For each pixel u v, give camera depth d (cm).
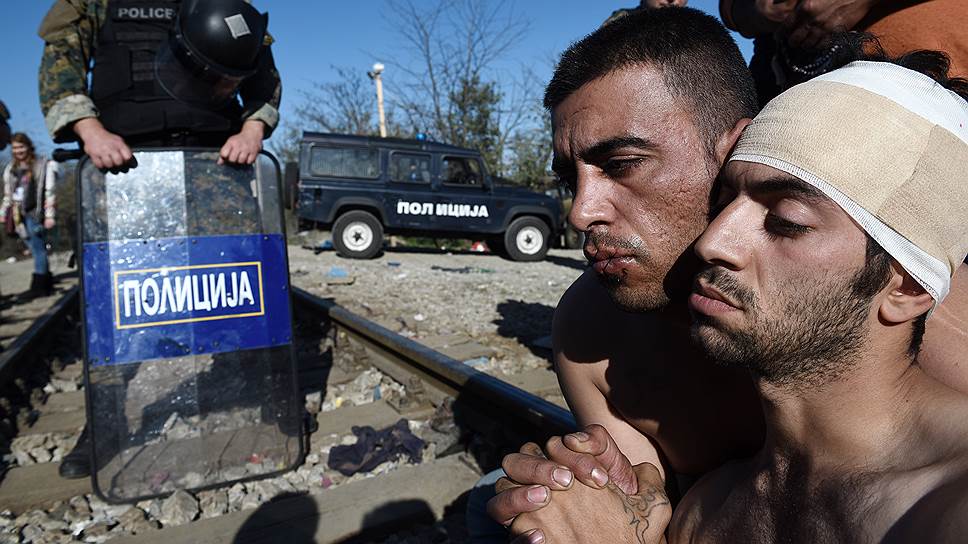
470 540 202
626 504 124
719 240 94
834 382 91
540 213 1462
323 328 637
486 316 729
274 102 346
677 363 142
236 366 330
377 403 430
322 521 286
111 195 309
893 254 84
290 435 338
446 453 349
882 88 88
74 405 482
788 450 102
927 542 76
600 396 162
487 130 2581
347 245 1408
